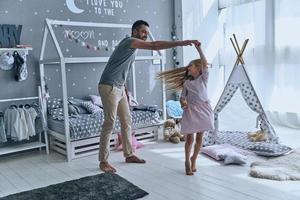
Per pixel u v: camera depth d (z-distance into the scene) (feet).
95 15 14.29
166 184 8.71
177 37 16.89
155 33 16.38
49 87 13.20
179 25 16.71
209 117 9.41
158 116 13.69
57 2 13.20
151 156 11.29
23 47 11.70
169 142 13.06
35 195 8.33
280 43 14.78
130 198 7.91
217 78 17.60
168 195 8.01
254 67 15.79
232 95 12.17
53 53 13.26
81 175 9.73
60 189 8.63
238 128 13.62
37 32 12.78
